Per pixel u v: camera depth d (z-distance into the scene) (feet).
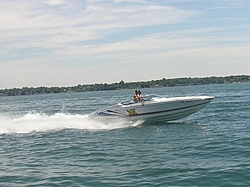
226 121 70.74
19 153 45.98
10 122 75.25
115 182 30.14
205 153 39.75
